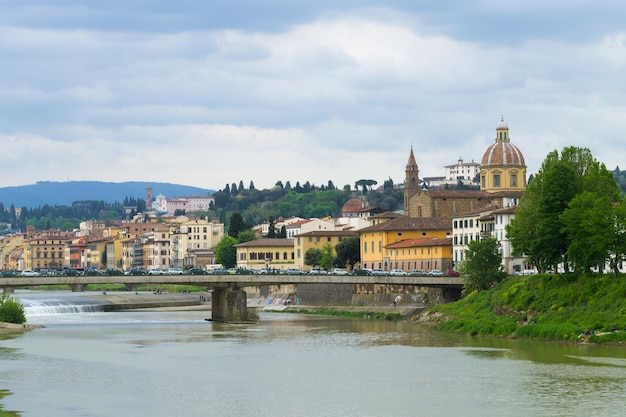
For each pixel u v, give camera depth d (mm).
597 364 176875
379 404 142625
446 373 169375
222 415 136000
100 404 142875
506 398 146250
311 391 153125
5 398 147125
